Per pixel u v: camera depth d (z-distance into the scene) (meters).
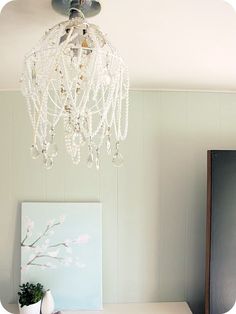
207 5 0.78
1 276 1.74
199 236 1.81
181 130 1.78
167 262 1.80
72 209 1.74
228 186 1.57
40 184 1.73
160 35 0.97
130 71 1.38
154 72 1.40
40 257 1.72
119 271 1.79
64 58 0.73
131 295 1.79
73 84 0.76
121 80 0.83
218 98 1.79
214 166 1.57
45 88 0.74
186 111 1.78
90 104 0.95
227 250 1.58
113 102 0.90
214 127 1.79
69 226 1.73
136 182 1.78
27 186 1.73
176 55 1.16
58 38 0.73
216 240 1.57
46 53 0.74
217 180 1.57
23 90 0.84
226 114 1.79
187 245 1.81
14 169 1.71
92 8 0.79
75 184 1.74
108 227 1.77
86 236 1.74
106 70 0.76
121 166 1.76
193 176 1.79
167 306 1.76
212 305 1.57
